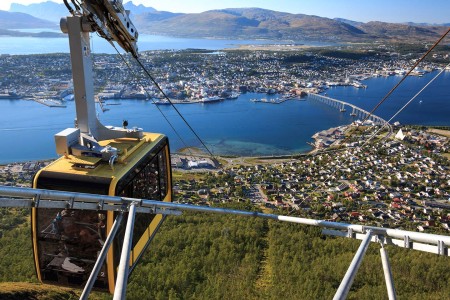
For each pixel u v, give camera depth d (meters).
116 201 7.21
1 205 5.32
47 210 8.50
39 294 26.44
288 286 32.25
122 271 4.99
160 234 40.94
